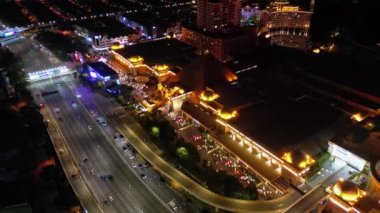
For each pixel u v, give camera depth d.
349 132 142.88
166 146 151.12
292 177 128.50
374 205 105.19
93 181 134.38
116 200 125.38
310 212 115.31
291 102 164.38
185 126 167.75
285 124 147.75
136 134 161.00
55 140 158.88
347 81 181.12
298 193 124.81
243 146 144.50
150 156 145.12
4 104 180.88
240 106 161.00
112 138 160.25
